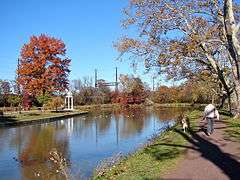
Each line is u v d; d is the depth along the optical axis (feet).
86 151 87.76
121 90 384.88
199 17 107.34
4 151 88.22
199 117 122.52
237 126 81.35
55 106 244.83
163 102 388.98
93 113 259.39
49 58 254.47
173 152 52.80
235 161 43.42
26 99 247.91
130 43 108.99
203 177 36.42
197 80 148.56
